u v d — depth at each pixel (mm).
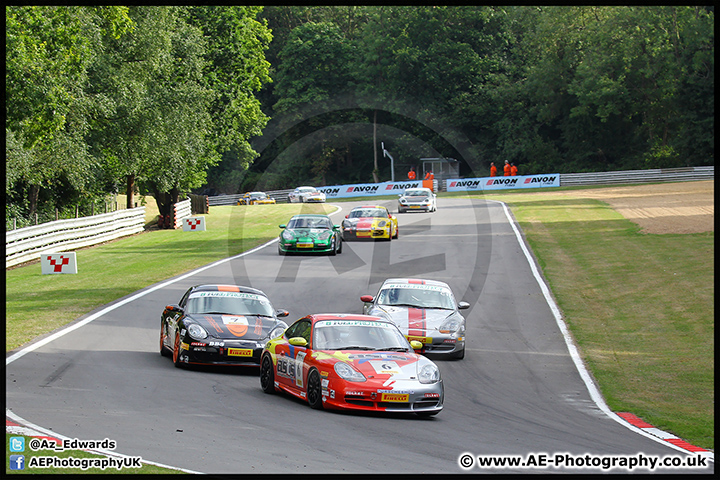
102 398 12047
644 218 46750
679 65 88375
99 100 42000
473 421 12234
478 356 18562
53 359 15273
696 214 46750
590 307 24766
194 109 52469
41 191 50781
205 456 8805
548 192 77438
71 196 52594
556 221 48812
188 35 53750
